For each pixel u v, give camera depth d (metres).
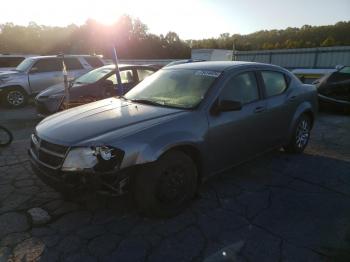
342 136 6.57
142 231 3.00
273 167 4.64
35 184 4.00
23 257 2.63
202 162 3.44
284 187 3.97
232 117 3.71
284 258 2.64
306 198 3.69
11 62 15.00
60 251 2.72
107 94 7.64
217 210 3.38
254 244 2.82
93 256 2.65
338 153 5.37
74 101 7.23
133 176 2.97
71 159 2.83
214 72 3.92
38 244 2.80
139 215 3.27
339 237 2.93
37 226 3.08
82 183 2.81
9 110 10.69
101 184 2.79
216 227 3.07
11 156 5.11
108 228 3.05
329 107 9.34
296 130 5.02
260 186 3.99
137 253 2.69
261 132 4.24
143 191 2.99
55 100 7.60
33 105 11.76
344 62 20.81
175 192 3.21
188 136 3.21
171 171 3.14
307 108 5.09
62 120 3.44
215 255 2.67
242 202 3.57
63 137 3.00
